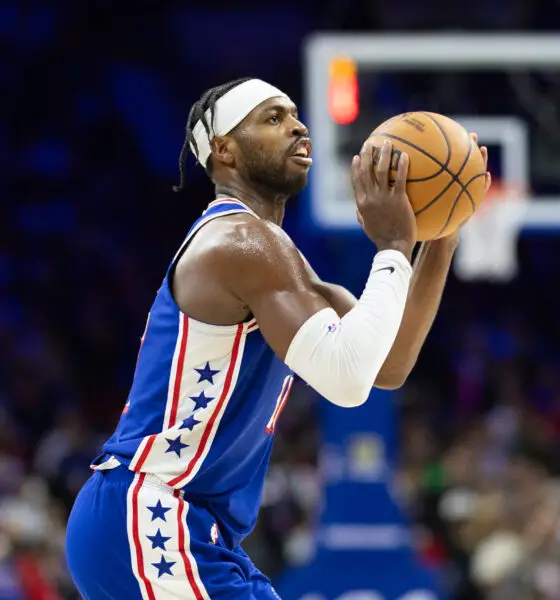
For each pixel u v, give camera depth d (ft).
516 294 93.35
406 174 20.72
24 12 97.66
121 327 91.25
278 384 21.50
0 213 95.09
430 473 55.72
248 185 22.11
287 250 20.43
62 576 47.93
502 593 46.19
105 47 98.48
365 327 19.53
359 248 49.39
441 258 23.65
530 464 55.57
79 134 97.71
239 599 20.88
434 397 83.56
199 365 20.70
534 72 54.70
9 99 97.35
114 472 21.13
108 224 95.81
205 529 20.93
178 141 97.81
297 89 98.94
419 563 44.11
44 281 92.84
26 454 76.28
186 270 20.74
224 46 99.09
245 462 21.52
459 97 54.80
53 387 82.79
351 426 44.88
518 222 53.78
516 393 84.43
